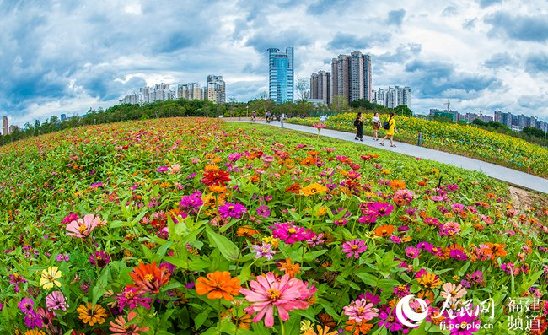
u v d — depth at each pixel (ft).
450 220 12.82
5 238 15.12
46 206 27.68
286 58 504.84
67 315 7.34
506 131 123.75
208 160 22.02
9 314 7.25
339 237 9.18
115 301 7.00
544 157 79.41
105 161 33.76
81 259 8.77
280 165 17.24
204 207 9.88
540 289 9.95
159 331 6.49
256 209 11.09
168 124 90.43
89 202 18.22
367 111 200.03
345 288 8.16
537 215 33.09
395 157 47.29
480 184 39.45
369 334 7.41
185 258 6.98
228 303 6.57
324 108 213.87
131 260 8.36
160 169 18.65
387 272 7.60
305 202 12.16
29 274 8.12
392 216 11.07
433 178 36.27
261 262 7.39
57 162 37.09
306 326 6.27
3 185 37.22
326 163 23.07
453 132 94.99
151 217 10.96
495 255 9.45
